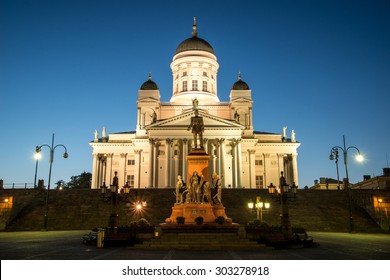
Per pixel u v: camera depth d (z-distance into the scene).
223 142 75.88
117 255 20.31
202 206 27.92
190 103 89.19
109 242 25.36
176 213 28.80
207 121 77.06
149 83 90.19
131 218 48.75
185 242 24.16
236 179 75.00
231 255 20.41
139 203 52.41
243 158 83.62
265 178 85.50
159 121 76.56
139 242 25.61
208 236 25.14
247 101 87.81
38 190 55.88
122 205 52.03
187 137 76.19
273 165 86.56
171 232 26.05
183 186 30.38
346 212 51.53
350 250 24.42
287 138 92.12
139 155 83.12
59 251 22.62
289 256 20.27
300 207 52.34
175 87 95.62
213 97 92.56
